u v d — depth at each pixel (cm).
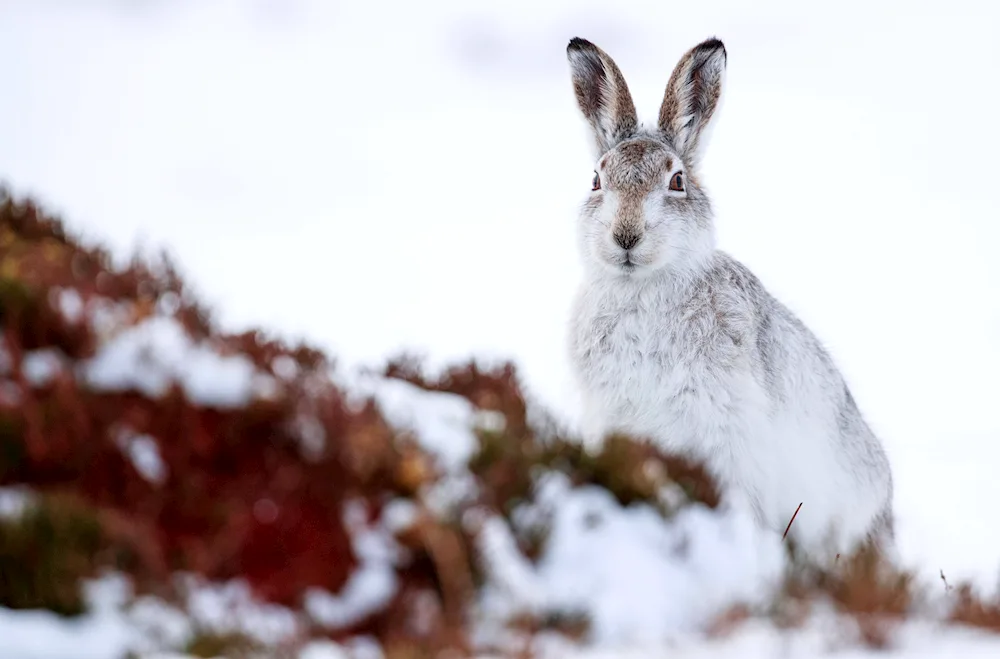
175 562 1204
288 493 1257
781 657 1207
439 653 1152
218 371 1345
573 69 2344
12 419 1246
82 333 1323
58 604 1153
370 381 1526
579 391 2150
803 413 2120
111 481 1249
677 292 2061
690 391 2008
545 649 1212
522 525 1330
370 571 1230
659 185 2086
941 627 1316
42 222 1620
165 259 1541
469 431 1426
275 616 1188
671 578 1330
